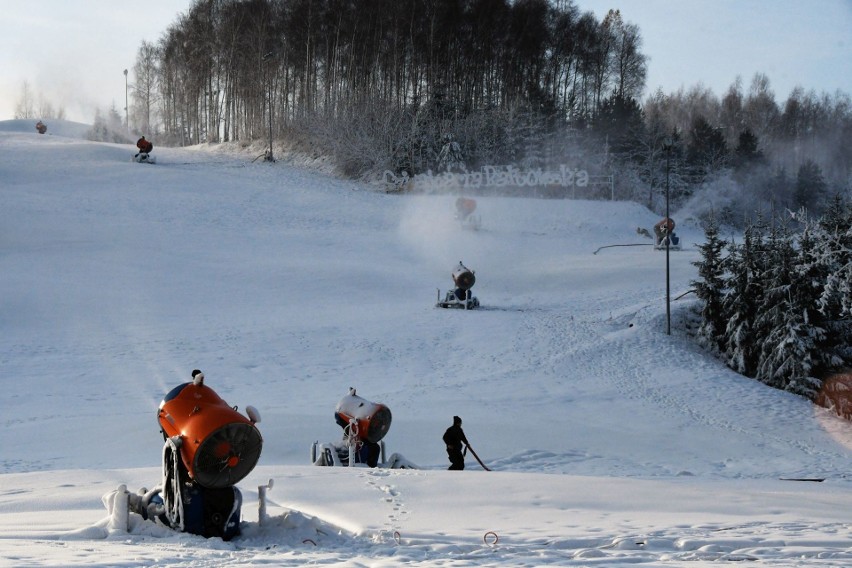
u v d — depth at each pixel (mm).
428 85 151625
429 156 134000
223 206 96625
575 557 9492
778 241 55250
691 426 38344
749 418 41219
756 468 30469
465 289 62781
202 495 11969
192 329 52594
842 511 14633
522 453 29641
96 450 27266
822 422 41750
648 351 53000
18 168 106812
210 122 164625
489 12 160625
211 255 74812
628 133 152625
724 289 56969
